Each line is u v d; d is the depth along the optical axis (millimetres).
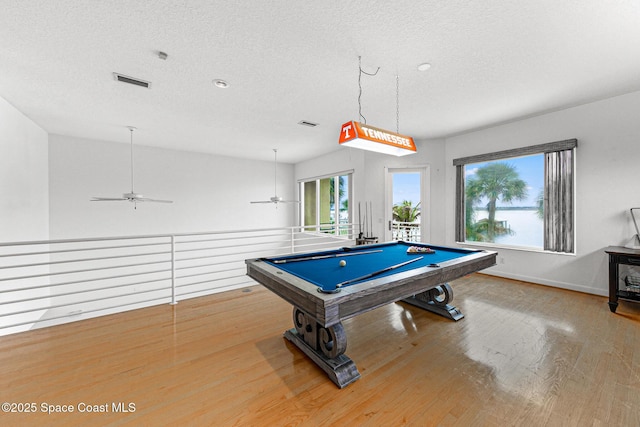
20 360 1994
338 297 1433
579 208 3451
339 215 6254
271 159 7055
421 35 2006
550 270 3736
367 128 2135
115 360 2000
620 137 3139
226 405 1550
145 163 5527
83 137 4820
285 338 2342
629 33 1978
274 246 7344
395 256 2695
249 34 1980
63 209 4703
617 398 1570
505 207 4250
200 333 2434
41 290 4273
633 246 3074
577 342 2221
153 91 2930
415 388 1690
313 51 2201
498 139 4188
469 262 2320
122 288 5348
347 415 1472
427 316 2783
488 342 2242
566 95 3096
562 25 1894
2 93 2953
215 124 4086
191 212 6082
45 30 1903
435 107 3428
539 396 1600
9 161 3238
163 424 1411
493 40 2066
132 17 1782
